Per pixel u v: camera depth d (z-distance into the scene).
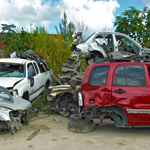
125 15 11.41
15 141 4.36
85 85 4.81
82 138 4.49
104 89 4.61
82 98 4.76
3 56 11.81
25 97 6.87
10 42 11.86
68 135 4.75
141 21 11.45
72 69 8.17
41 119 6.45
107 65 4.88
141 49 8.80
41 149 3.87
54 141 4.32
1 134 4.88
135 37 11.68
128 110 4.47
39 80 8.27
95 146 3.96
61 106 6.88
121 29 11.62
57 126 5.64
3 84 6.16
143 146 3.93
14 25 11.72
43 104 7.77
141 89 4.54
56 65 11.16
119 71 4.77
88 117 4.62
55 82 8.34
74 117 5.20
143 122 4.47
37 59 9.68
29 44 12.16
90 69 4.94
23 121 5.57
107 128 5.38
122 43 9.75
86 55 8.29
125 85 4.62
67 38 12.38
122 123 4.55
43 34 12.13
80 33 9.71
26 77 7.18
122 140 4.32
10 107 4.80
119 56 7.56
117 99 4.51
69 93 6.86
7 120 4.57
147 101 4.46
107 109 4.60
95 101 4.59
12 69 7.64
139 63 4.86
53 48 11.43
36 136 4.71
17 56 9.78
